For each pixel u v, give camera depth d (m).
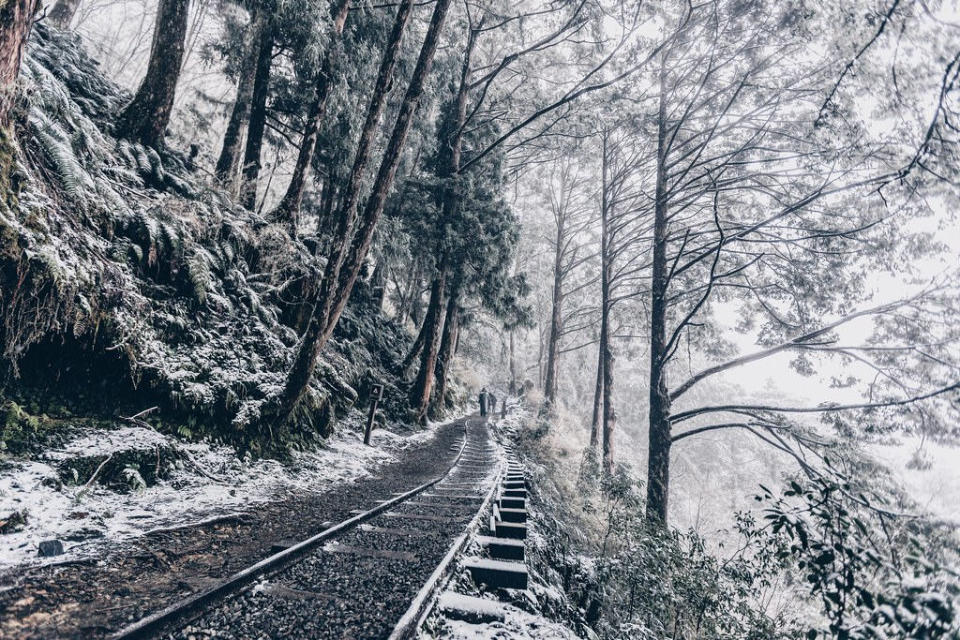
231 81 13.48
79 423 5.25
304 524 5.20
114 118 8.82
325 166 15.23
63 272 5.04
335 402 10.93
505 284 17.86
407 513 5.97
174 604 2.70
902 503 7.69
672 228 16.53
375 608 3.15
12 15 4.47
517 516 6.61
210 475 6.02
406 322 30.27
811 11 8.56
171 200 8.12
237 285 9.03
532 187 28.77
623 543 9.35
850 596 2.70
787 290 12.84
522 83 18.81
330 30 11.43
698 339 17.61
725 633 6.15
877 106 8.95
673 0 12.64
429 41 9.10
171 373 6.45
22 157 5.12
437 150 19.47
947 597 1.98
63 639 2.46
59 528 3.80
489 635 3.01
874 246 11.03
